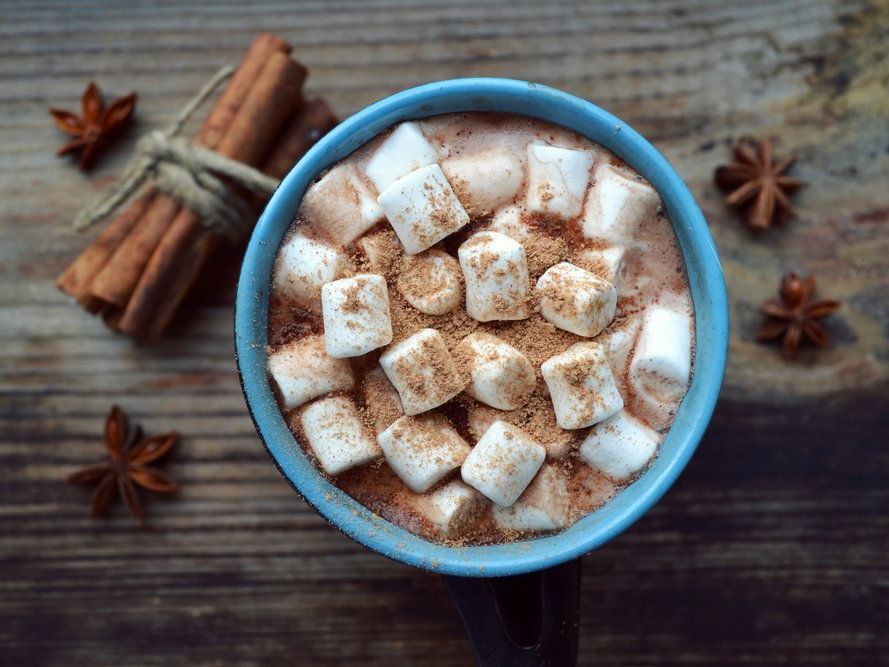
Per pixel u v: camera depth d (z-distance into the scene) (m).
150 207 0.34
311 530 0.35
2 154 0.35
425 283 0.28
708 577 0.35
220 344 0.35
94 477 0.35
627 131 0.27
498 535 0.28
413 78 0.35
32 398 0.35
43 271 0.35
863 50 0.35
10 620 0.36
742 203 0.35
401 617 0.36
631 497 0.28
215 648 0.36
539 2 0.35
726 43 0.35
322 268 0.28
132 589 0.36
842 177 0.35
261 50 0.34
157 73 0.35
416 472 0.27
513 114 0.28
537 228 0.28
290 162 0.34
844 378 0.35
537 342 0.28
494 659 0.29
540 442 0.28
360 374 0.28
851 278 0.35
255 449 0.35
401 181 0.27
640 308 0.28
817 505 0.35
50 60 0.35
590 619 0.36
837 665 0.35
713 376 0.27
